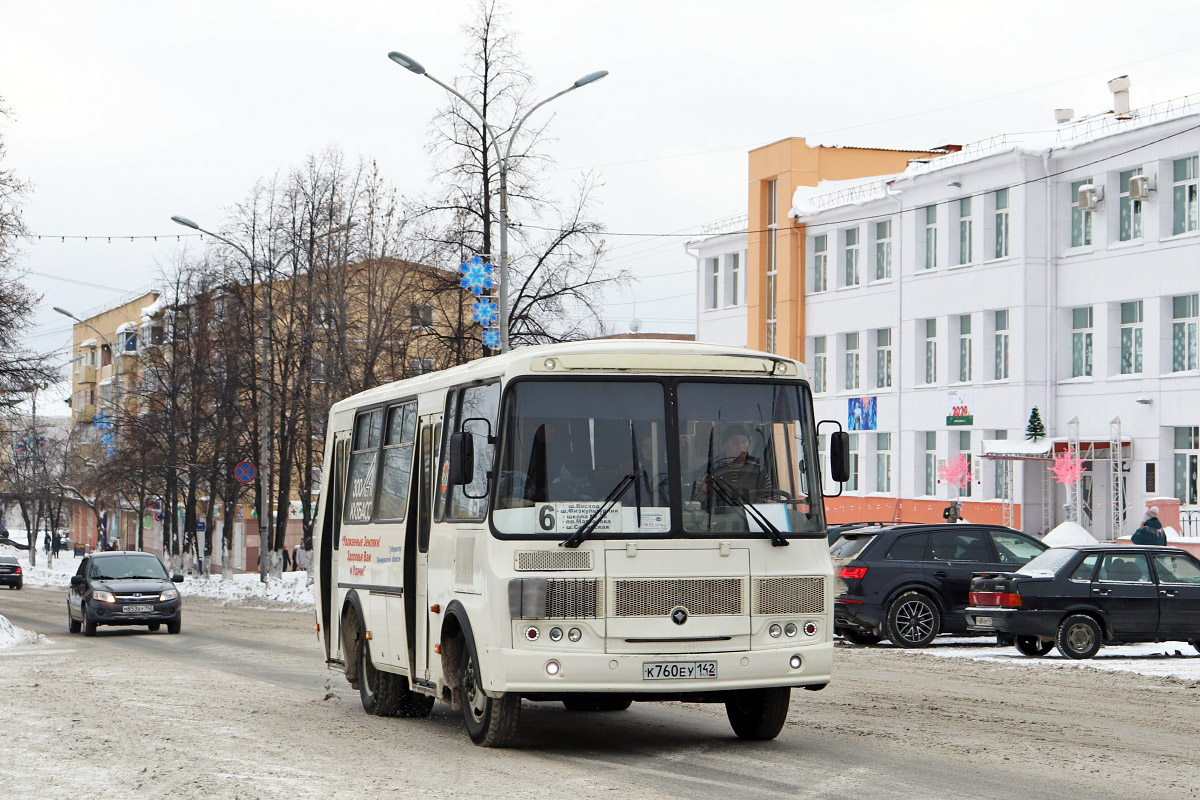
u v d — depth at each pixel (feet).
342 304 150.20
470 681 41.70
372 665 50.93
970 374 156.87
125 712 51.31
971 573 79.51
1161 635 70.33
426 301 124.57
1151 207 136.67
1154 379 135.54
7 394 140.46
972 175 155.22
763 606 38.99
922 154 195.31
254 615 129.80
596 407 39.22
